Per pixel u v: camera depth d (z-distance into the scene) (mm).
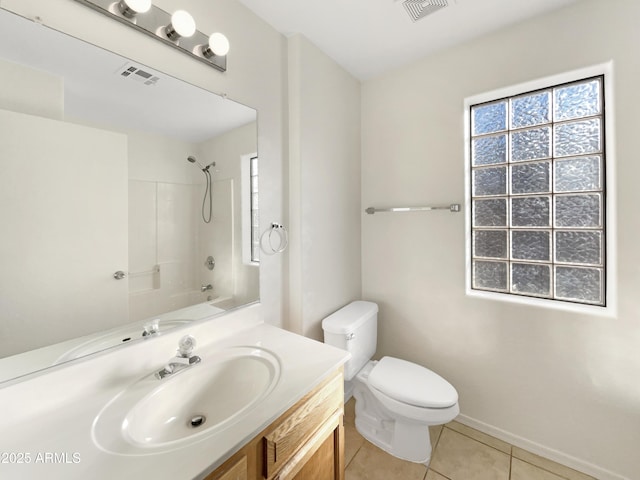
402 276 1912
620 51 1231
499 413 1580
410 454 1431
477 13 1388
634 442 1242
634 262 1229
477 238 1712
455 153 1683
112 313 917
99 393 828
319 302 1671
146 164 996
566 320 1382
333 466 1001
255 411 740
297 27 1466
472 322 1654
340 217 1854
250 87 1335
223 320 1226
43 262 783
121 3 895
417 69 1797
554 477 1337
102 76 883
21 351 743
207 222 1185
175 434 831
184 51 1071
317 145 1640
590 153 1386
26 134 751
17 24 730
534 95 1533
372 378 1473
